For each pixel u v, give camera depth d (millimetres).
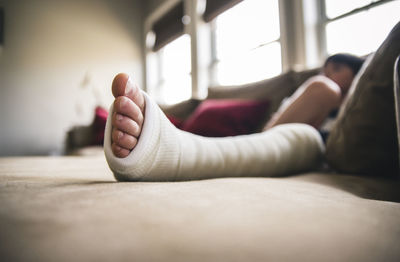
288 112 936
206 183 411
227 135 1401
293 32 2105
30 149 3252
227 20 2939
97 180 477
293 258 153
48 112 3371
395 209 292
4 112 3133
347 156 664
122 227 185
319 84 897
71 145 2543
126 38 3965
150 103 480
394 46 558
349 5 1889
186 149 523
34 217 199
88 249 151
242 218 215
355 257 161
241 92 1729
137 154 444
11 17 3217
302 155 721
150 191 312
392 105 562
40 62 3357
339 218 228
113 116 452
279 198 304
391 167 600
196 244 164
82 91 3590
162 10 3691
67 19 3555
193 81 3084
